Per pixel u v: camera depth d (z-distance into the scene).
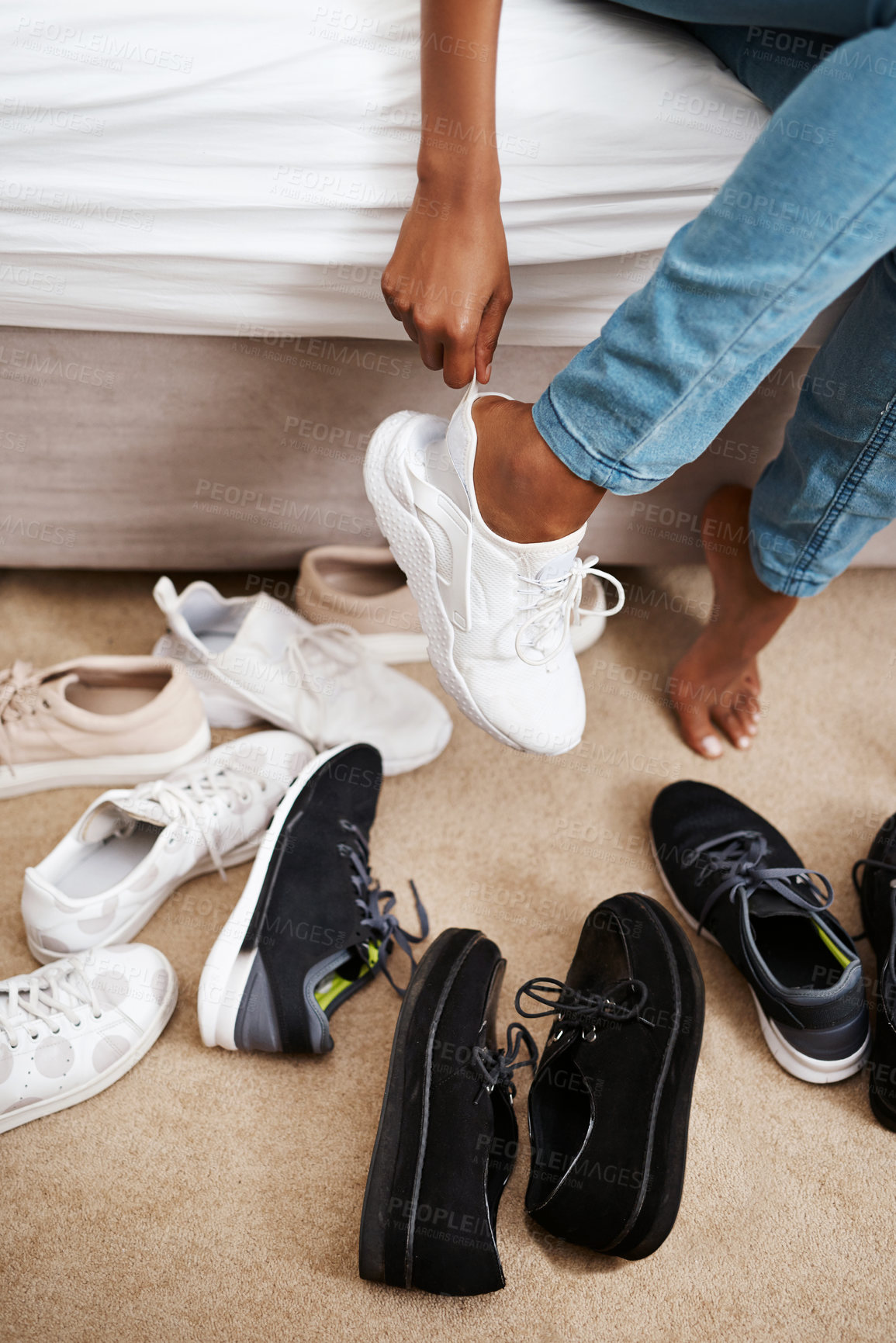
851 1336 0.72
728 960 0.93
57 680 0.96
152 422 0.98
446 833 1.00
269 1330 0.70
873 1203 0.78
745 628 1.01
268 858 0.83
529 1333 0.71
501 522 0.72
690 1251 0.75
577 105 0.75
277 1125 0.79
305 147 0.77
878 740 1.11
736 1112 0.83
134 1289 0.71
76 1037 0.78
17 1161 0.76
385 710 1.03
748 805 1.05
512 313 0.89
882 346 0.72
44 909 0.81
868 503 0.82
